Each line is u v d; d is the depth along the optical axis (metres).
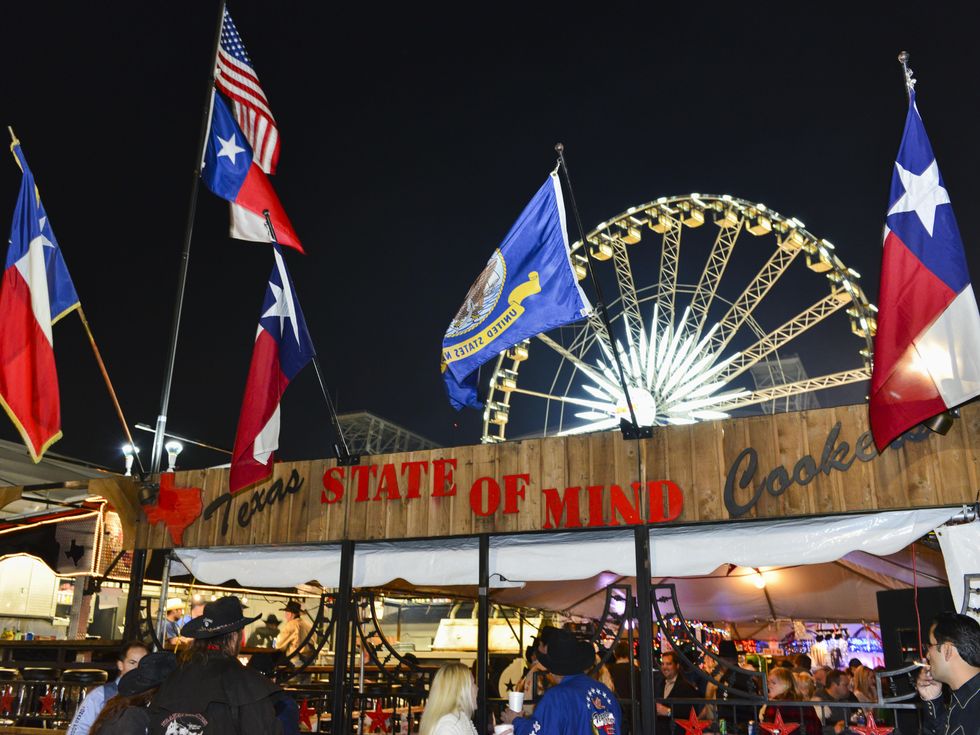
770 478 8.32
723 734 9.80
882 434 7.42
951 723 4.17
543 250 9.30
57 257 11.04
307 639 10.09
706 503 8.52
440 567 9.75
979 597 7.45
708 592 14.18
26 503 17.73
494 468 9.48
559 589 13.73
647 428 8.91
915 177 7.74
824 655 19.67
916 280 7.50
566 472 9.15
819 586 13.47
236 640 5.00
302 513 10.22
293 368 10.45
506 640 17.17
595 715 5.71
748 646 21.06
